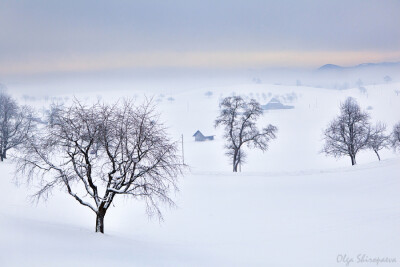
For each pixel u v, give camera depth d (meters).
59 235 22.33
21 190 40.62
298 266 18.39
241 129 71.62
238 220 32.97
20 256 17.23
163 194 23.72
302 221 30.88
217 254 21.47
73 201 38.53
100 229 24.48
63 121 22.34
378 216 28.62
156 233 29.47
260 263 19.27
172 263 18.64
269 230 28.80
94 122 22.09
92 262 17.16
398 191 40.84
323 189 46.41
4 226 23.14
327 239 23.23
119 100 23.66
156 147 22.73
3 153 68.94
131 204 40.00
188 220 33.66
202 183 52.66
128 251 20.34
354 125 73.75
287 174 61.19
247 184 51.84
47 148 22.45
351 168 63.03
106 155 23.48
